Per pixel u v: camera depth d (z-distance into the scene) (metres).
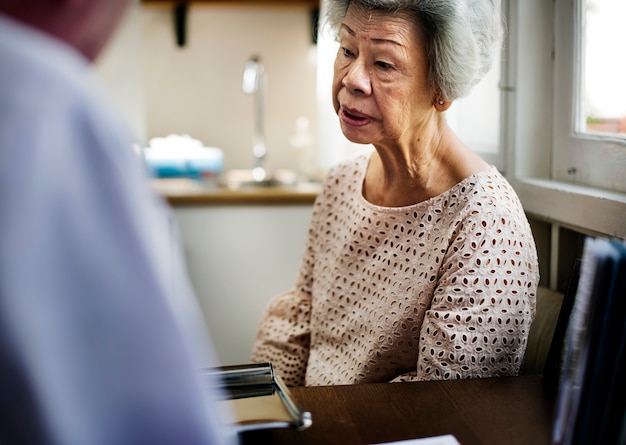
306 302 1.55
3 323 0.48
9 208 0.48
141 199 0.55
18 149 0.49
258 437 0.93
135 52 2.92
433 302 1.24
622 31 1.38
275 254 2.79
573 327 0.85
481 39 1.25
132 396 0.53
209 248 2.76
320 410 1.00
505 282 1.20
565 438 0.82
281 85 3.52
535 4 1.62
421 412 1.00
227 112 3.53
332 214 1.51
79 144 0.52
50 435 0.50
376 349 1.31
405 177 1.33
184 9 3.35
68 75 0.52
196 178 3.11
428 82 1.26
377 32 1.22
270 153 3.57
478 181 1.27
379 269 1.36
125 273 0.52
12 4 0.54
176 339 0.54
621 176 1.40
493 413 0.99
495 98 1.73
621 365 0.78
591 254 0.80
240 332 2.82
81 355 0.52
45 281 0.50
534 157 1.68
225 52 3.48
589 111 1.53
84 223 0.51
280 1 3.23
